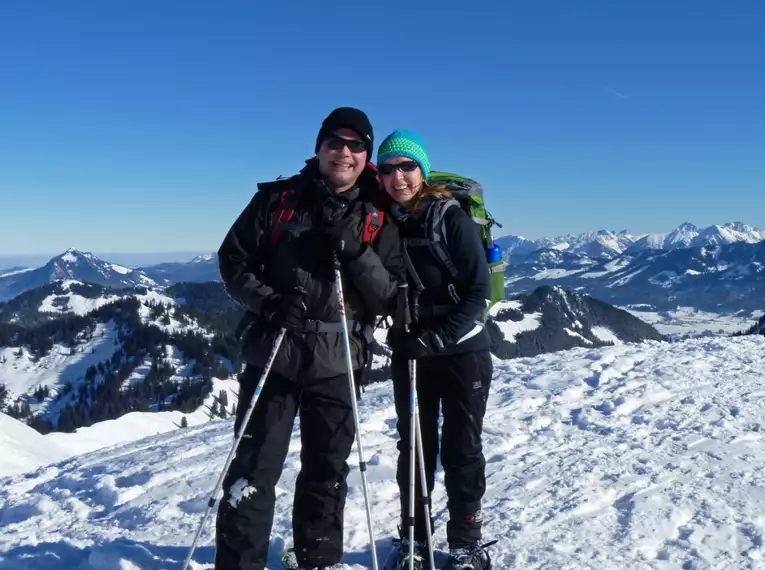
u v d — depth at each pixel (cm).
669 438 552
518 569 331
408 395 330
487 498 433
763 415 612
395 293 302
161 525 443
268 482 295
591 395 718
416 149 302
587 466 484
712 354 921
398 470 339
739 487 431
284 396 301
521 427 612
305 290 293
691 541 356
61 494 586
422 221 305
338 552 322
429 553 309
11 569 361
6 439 1128
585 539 363
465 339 316
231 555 287
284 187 300
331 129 291
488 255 327
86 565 355
